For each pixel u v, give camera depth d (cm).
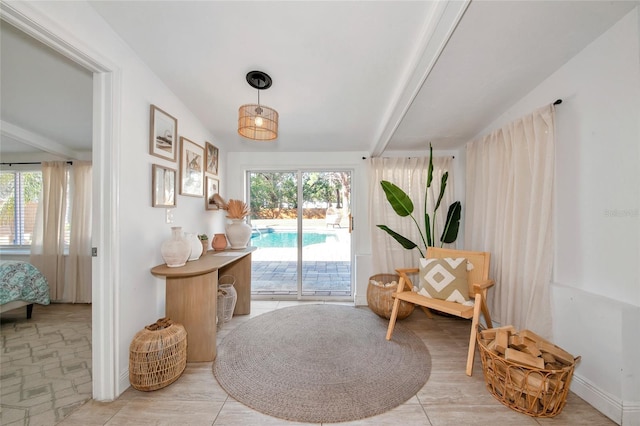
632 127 133
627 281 138
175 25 151
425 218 287
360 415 145
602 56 146
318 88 211
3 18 108
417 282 319
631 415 134
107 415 144
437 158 324
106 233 154
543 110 179
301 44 165
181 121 231
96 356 155
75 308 315
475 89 200
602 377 144
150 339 163
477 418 143
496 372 157
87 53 136
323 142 317
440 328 257
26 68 185
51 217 330
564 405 148
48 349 219
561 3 126
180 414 145
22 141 286
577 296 158
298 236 356
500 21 136
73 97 223
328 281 356
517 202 205
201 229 270
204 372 183
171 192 213
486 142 253
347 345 222
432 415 145
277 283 362
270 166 352
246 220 363
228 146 332
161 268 190
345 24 148
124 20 147
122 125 161
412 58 167
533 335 162
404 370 186
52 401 155
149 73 187
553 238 179
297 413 146
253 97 224
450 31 131
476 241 267
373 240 323
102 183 154
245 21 148
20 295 271
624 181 138
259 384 170
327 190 358
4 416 144
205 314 197
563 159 173
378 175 326
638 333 135
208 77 198
